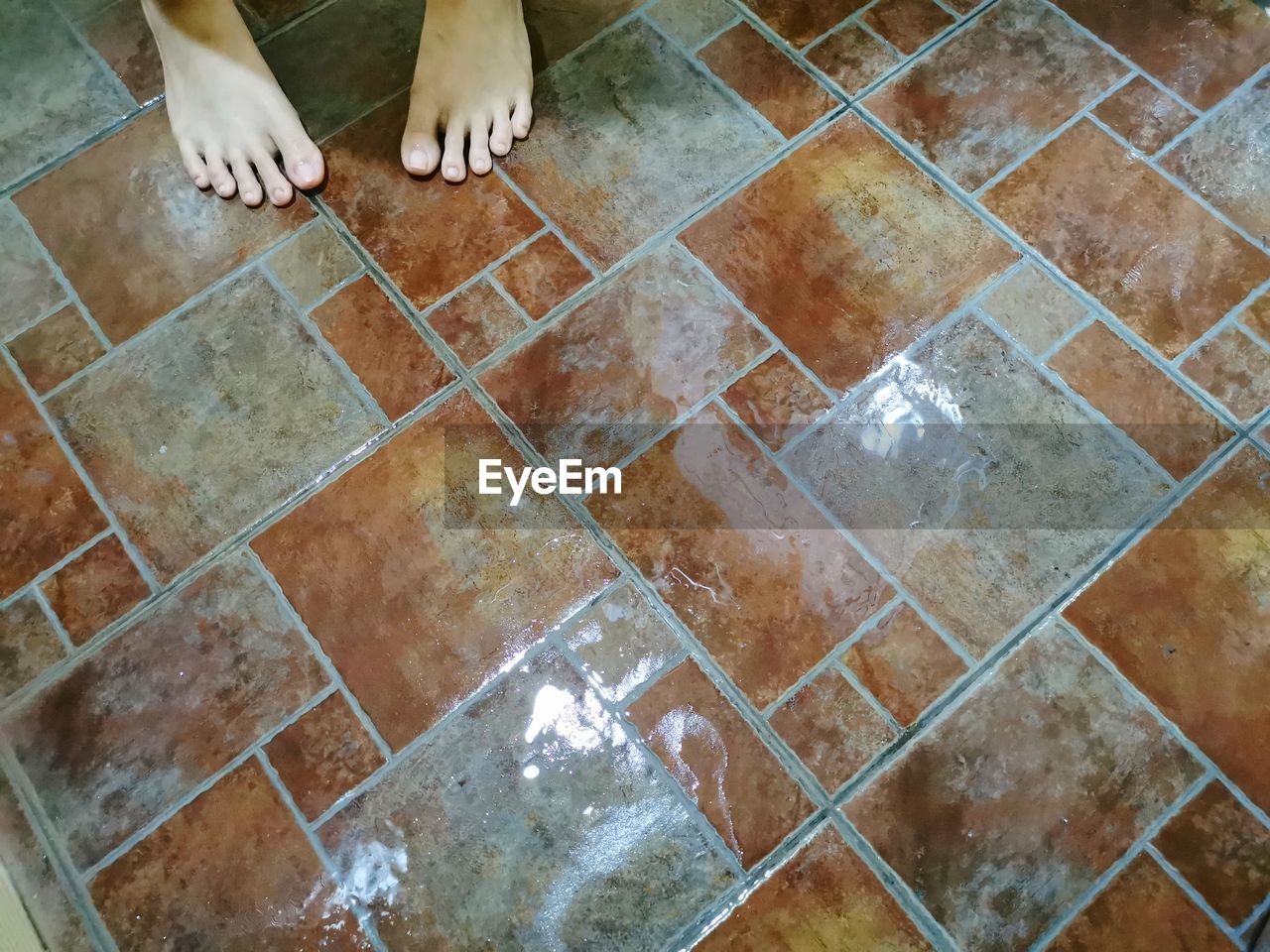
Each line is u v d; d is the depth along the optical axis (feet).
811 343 2.19
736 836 1.86
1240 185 2.29
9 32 2.50
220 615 2.02
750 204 2.32
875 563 2.02
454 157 2.32
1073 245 2.25
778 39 2.48
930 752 1.89
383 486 2.10
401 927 1.82
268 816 1.89
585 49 2.48
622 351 2.20
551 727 1.93
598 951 1.80
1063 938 1.78
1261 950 1.70
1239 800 1.84
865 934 1.79
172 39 2.26
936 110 2.39
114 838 1.88
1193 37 2.44
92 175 2.39
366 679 1.97
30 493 2.12
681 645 1.98
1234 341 2.16
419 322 2.23
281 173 2.34
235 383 2.20
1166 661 1.94
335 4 2.52
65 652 2.00
